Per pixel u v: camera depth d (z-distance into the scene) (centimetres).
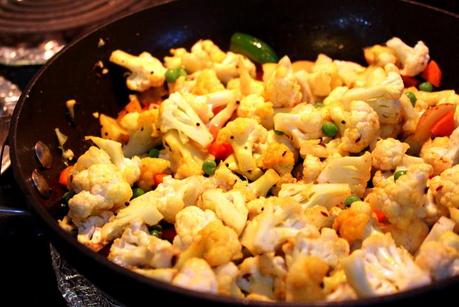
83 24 47
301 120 36
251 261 30
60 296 37
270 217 30
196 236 30
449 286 26
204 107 38
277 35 43
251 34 43
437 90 40
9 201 36
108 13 48
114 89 41
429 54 41
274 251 30
